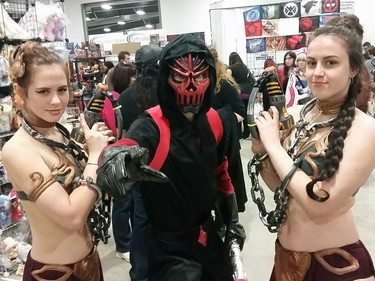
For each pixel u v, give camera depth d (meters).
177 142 1.27
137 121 1.30
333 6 6.80
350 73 1.20
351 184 1.16
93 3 10.20
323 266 1.26
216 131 1.35
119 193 1.05
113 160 1.07
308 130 1.27
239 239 1.41
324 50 1.17
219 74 2.46
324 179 1.14
